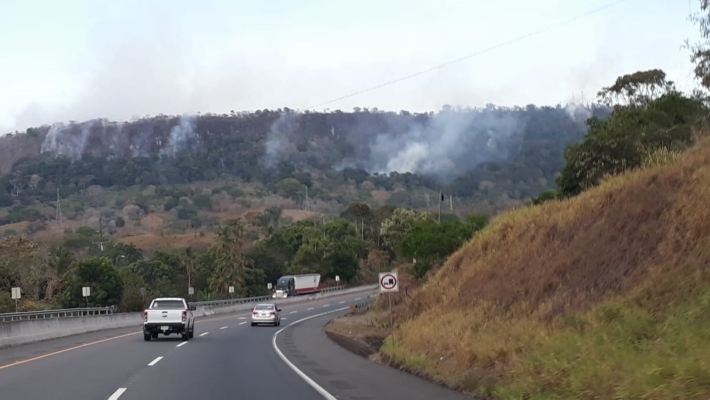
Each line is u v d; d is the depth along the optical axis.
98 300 75.75
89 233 148.38
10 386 15.92
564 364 13.23
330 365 21.78
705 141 24.66
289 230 128.75
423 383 16.89
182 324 33.16
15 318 47.81
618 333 14.62
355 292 110.12
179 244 154.00
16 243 80.12
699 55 28.70
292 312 73.25
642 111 37.31
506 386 13.88
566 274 21.94
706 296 14.25
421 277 55.84
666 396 9.96
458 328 22.19
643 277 17.88
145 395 14.55
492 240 33.78
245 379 17.61
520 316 21.39
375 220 140.88
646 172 23.98
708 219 17.47
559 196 37.78
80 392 14.94
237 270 102.75
